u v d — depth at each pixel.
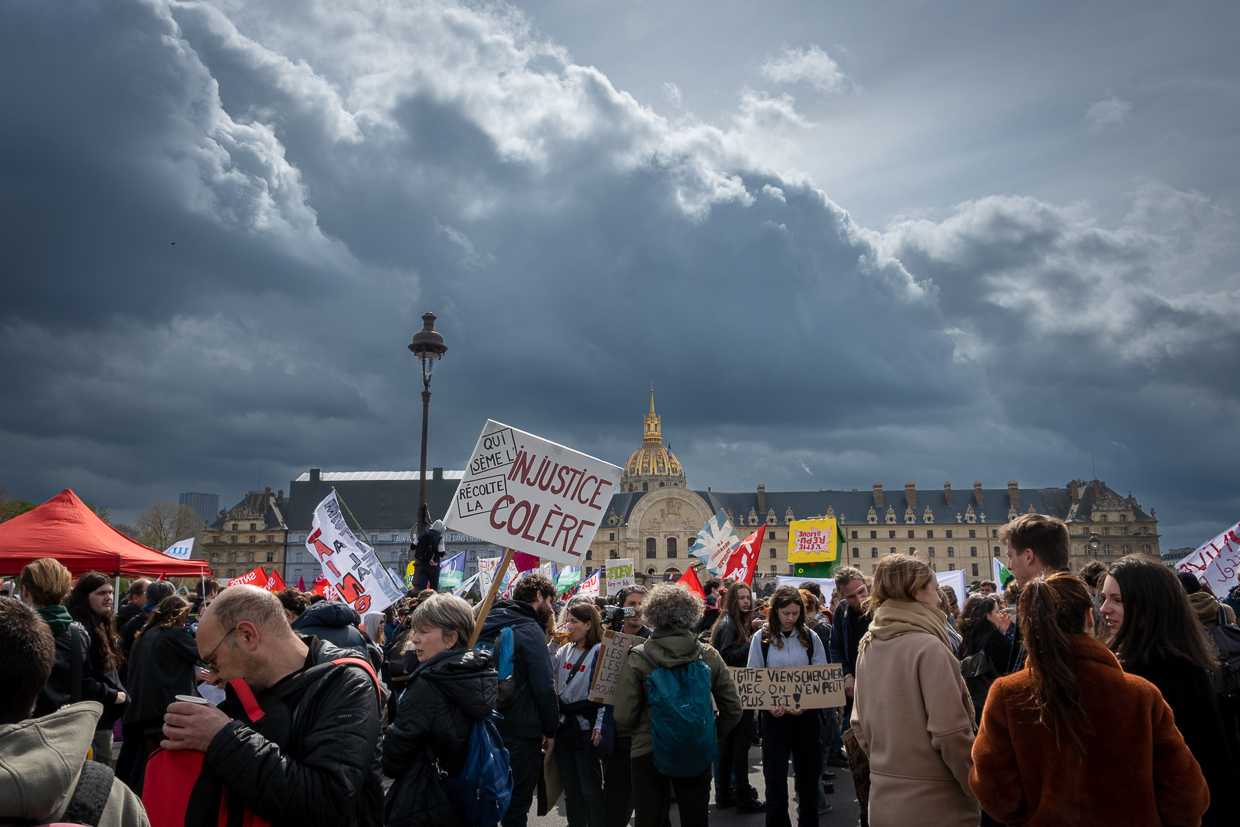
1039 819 4.27
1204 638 4.95
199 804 3.86
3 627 3.04
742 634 11.16
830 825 10.38
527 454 8.36
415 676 5.69
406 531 146.88
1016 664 6.81
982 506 164.75
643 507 164.50
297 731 4.18
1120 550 152.50
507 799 5.71
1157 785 4.17
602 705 8.79
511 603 8.23
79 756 2.85
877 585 5.99
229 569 147.12
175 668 7.50
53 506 14.86
